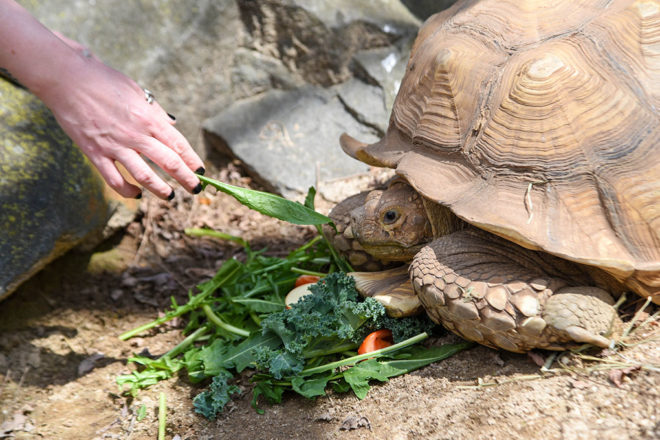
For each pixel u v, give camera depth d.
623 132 1.23
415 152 1.37
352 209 1.46
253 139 1.92
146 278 1.65
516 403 1.20
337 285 1.37
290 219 1.37
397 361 1.30
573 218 1.22
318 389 1.29
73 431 1.34
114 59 1.82
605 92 1.25
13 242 1.45
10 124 1.53
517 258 1.27
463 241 1.29
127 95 1.26
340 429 1.25
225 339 1.45
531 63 1.27
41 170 1.51
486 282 1.23
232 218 1.83
